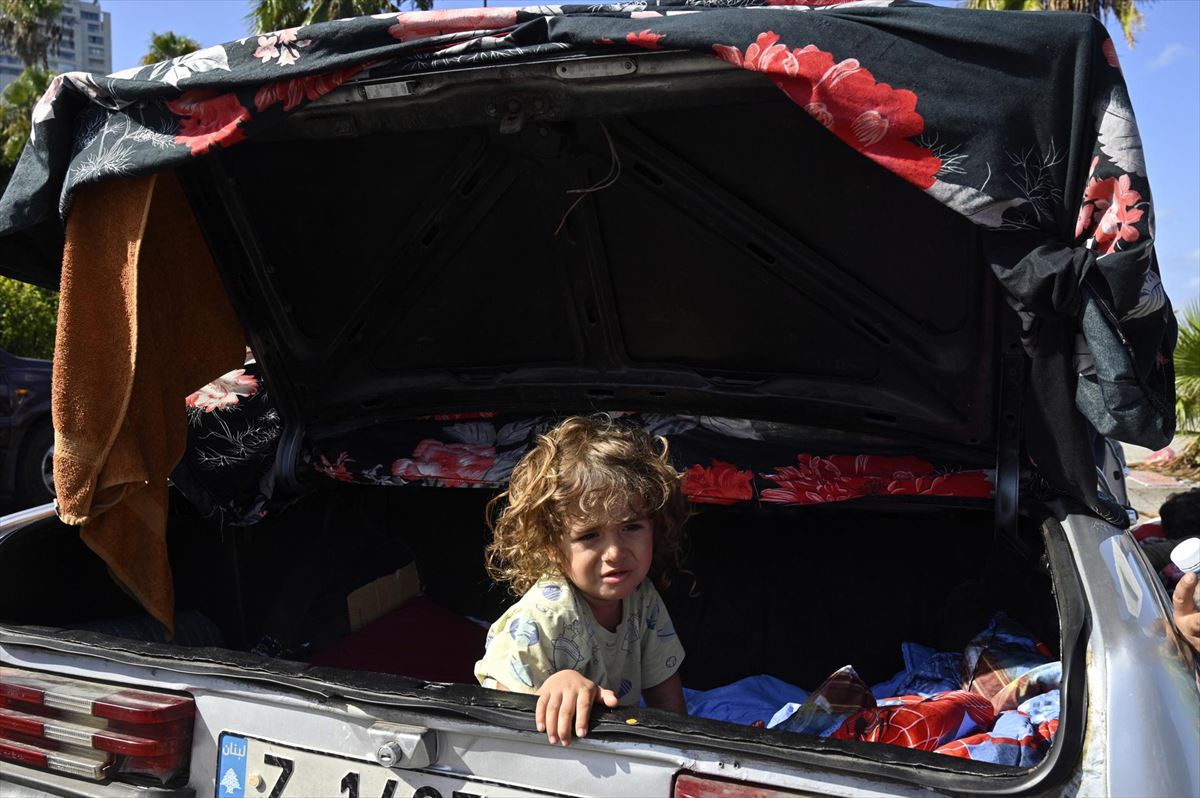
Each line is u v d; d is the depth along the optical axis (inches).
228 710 61.6
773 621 104.7
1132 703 50.0
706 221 79.7
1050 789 47.6
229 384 99.2
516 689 61.2
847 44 56.8
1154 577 64.2
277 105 66.7
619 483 63.2
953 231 71.7
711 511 100.5
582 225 83.3
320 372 98.2
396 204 85.0
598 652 66.6
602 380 94.7
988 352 75.8
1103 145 54.4
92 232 74.4
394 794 56.6
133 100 70.0
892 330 79.9
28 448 257.4
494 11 62.8
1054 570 63.3
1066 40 54.0
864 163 71.3
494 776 54.9
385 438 100.6
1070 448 65.0
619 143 76.1
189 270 87.7
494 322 93.5
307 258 90.4
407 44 64.1
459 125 72.0
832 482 84.8
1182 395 401.4
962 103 55.6
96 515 78.7
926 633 100.3
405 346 97.3
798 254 78.9
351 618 106.4
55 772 65.6
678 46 59.3
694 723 53.2
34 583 80.1
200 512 95.3
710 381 91.1
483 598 114.3
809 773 49.6
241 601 99.6
